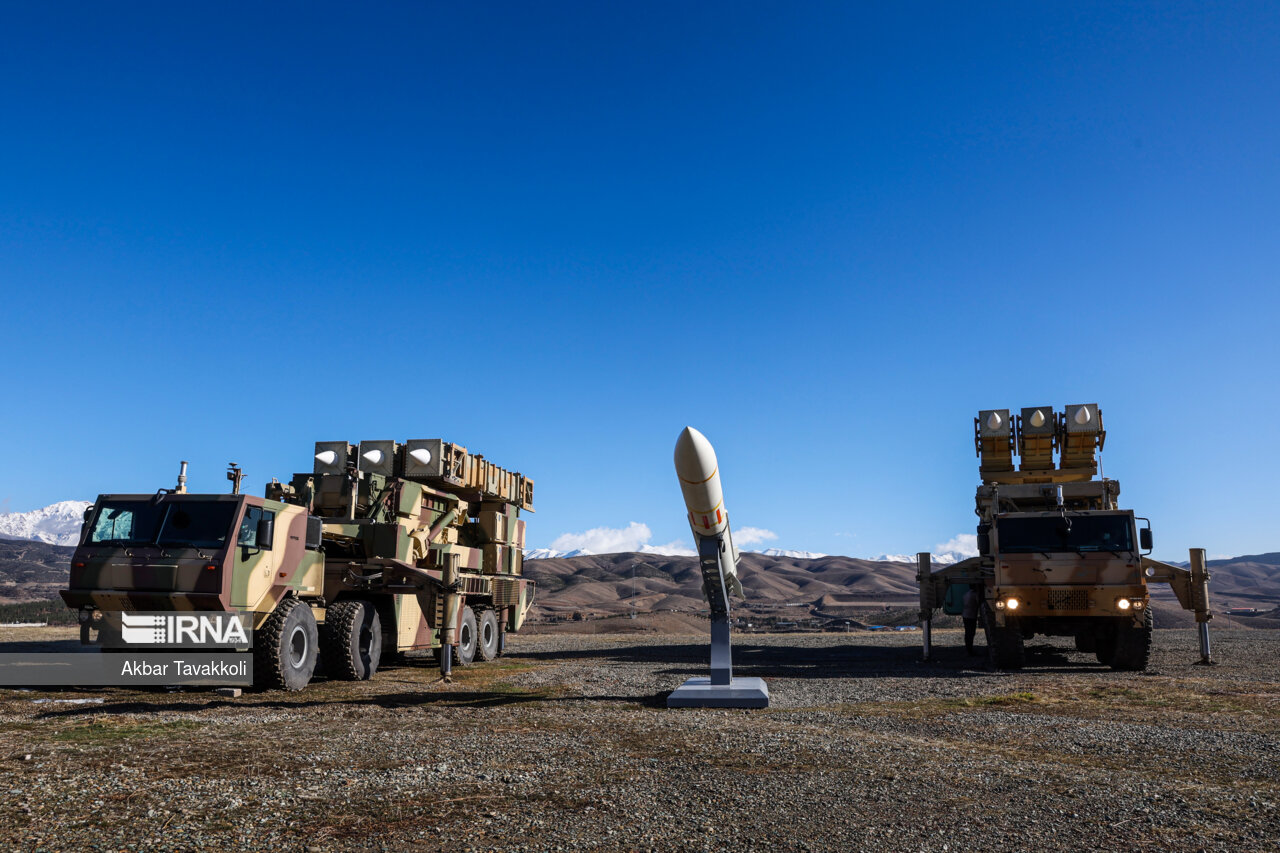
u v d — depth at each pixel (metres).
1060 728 8.46
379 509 15.10
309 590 12.56
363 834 4.78
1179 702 10.48
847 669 15.23
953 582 18.03
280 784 5.88
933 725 8.73
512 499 19.83
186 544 10.88
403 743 7.49
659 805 5.42
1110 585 14.66
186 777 6.07
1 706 9.80
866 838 4.75
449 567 13.34
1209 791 5.79
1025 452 18.55
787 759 6.84
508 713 9.63
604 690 11.96
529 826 4.94
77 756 6.80
